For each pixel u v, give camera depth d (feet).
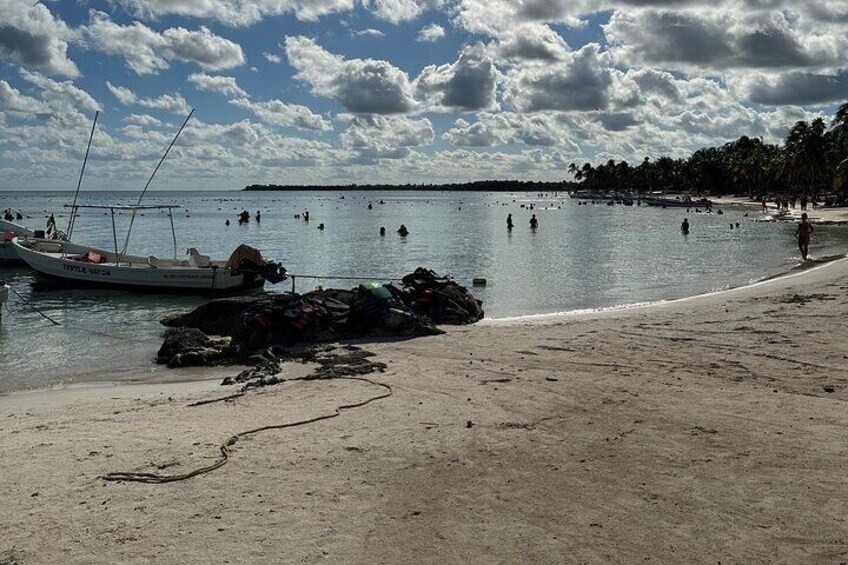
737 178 472.03
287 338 53.06
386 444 26.86
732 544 17.83
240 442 27.78
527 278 104.32
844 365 38.11
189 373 46.96
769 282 83.61
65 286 101.35
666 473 22.93
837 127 310.24
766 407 30.37
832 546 17.56
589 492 21.49
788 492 20.98
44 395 40.78
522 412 31.04
